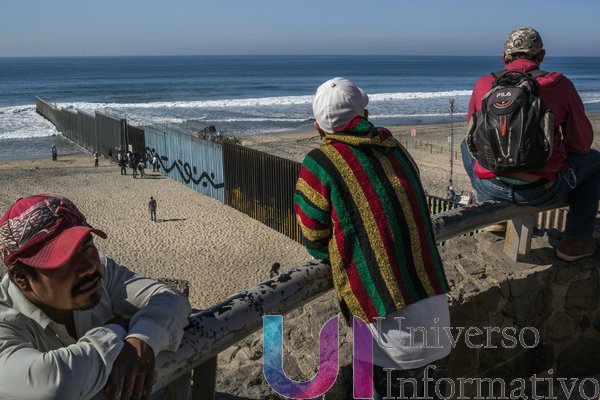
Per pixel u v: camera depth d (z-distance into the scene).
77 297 1.48
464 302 3.14
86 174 32.66
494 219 3.09
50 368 1.29
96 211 24.94
